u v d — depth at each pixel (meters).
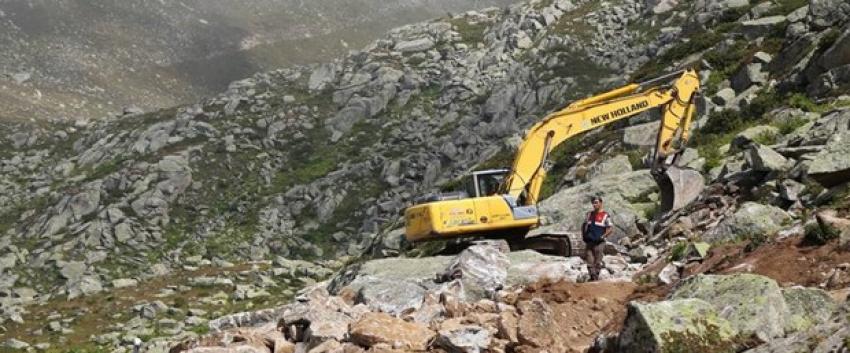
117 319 50.66
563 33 92.06
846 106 24.44
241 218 79.81
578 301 13.29
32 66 179.75
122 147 96.19
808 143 21.67
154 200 80.81
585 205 26.55
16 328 50.69
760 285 10.09
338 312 14.19
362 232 72.75
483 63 98.62
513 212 20.78
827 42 29.94
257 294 52.97
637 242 22.03
